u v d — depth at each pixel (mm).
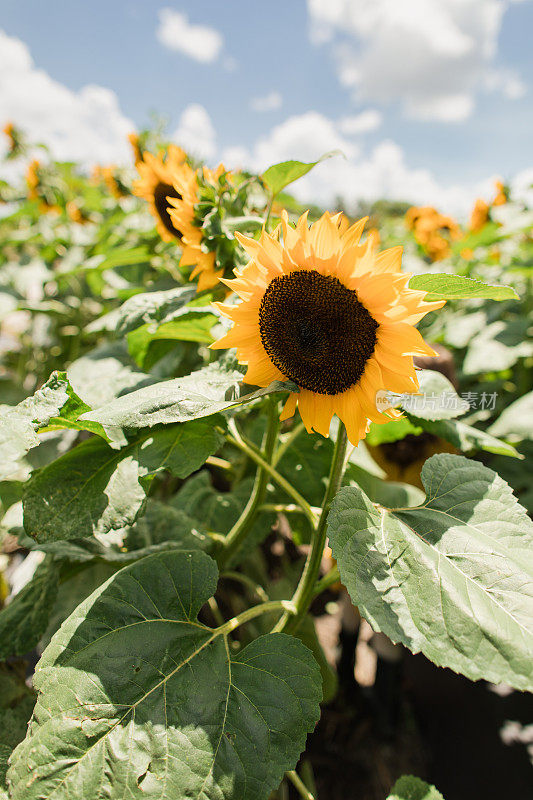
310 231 354
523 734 723
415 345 349
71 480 411
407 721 847
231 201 536
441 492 403
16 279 1416
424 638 313
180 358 806
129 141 1110
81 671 348
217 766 318
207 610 800
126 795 306
